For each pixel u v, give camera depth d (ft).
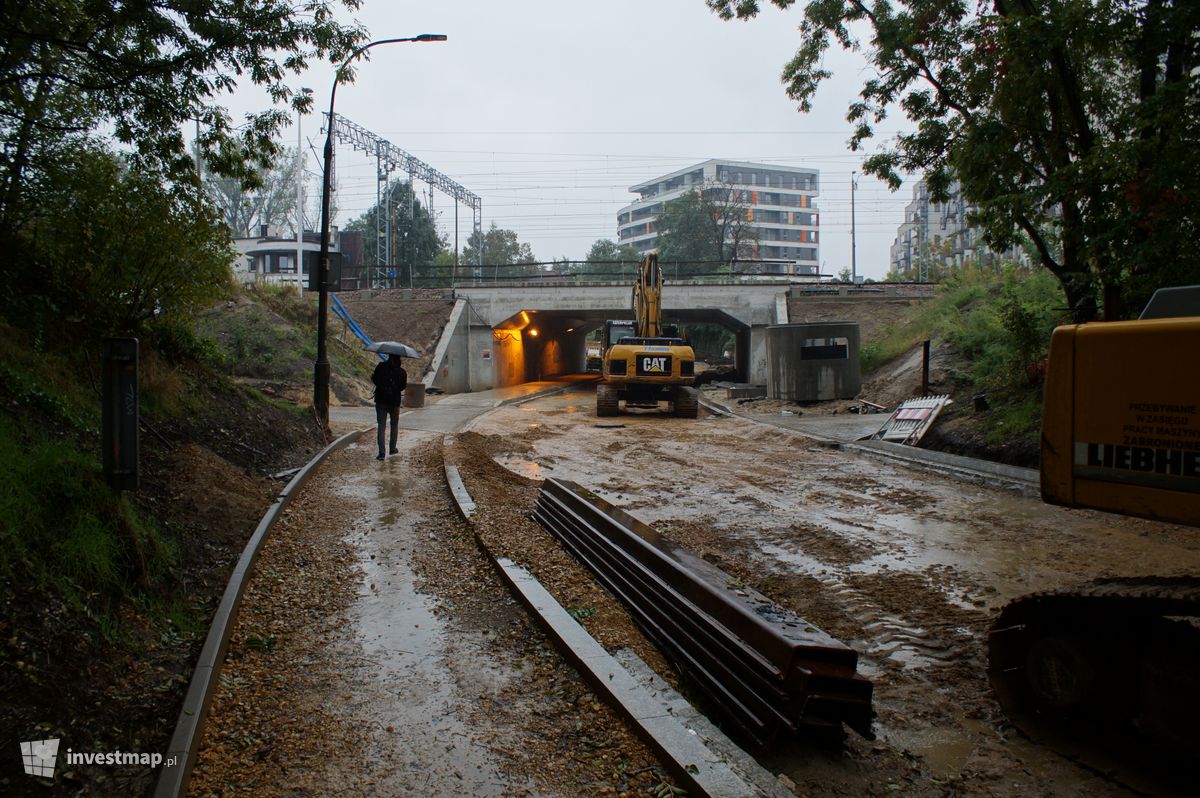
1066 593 12.36
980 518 28.63
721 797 9.80
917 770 11.85
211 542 20.11
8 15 24.00
